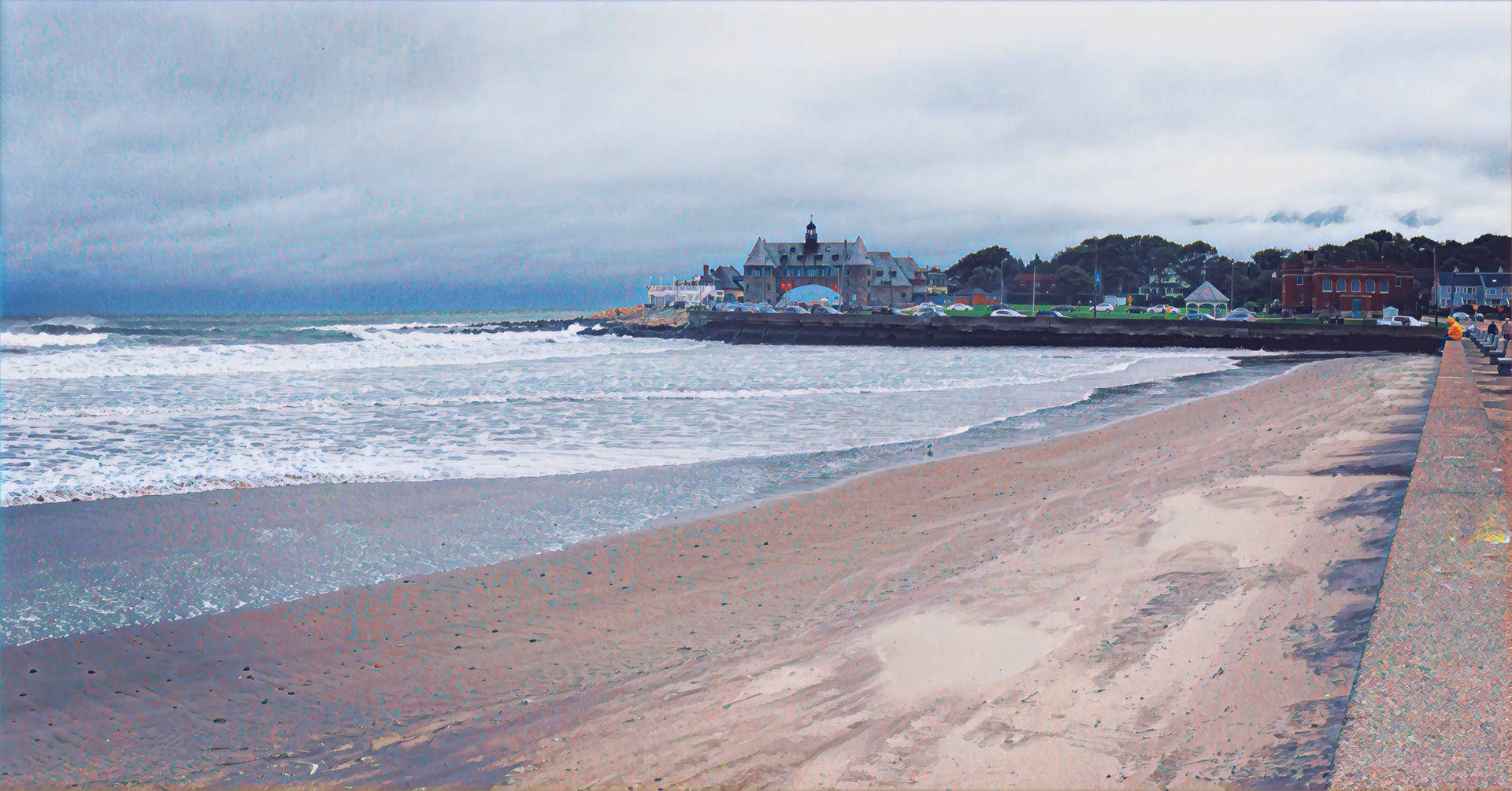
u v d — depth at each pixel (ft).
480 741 16.11
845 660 17.47
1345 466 30.86
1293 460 34.99
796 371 126.93
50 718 18.19
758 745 14.15
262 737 17.17
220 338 189.47
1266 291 476.95
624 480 42.60
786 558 28.32
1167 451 46.26
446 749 15.97
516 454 50.62
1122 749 11.69
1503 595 13.38
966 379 110.93
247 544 31.12
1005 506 34.45
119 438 55.93
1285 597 16.16
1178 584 18.75
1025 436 57.00
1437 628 12.19
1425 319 323.37
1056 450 49.93
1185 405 75.36
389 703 18.54
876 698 15.24
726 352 201.87
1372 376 89.45
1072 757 11.76
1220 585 18.10
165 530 32.89
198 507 36.76
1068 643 16.25
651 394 84.84
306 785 15.11
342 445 53.78
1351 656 12.43
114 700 19.04
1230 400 78.18
